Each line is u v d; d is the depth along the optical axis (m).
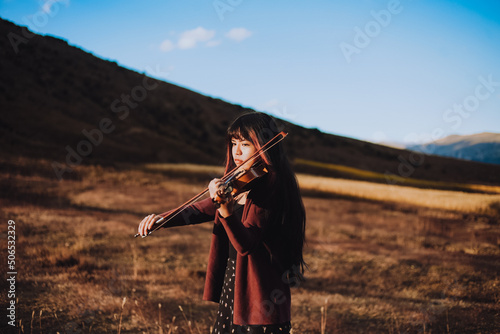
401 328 5.01
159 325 4.51
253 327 2.12
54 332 4.16
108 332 4.27
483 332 4.94
